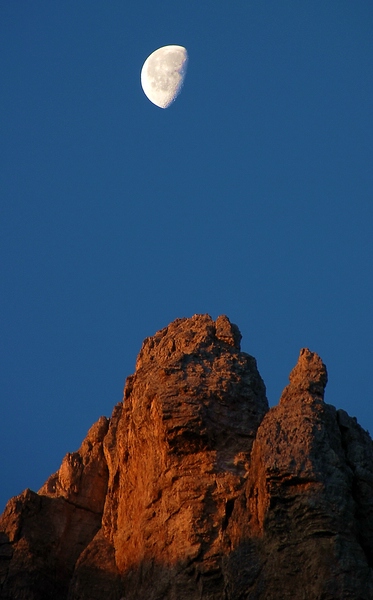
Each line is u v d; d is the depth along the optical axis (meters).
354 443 199.88
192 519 199.00
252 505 193.38
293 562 183.00
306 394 199.75
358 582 178.38
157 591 196.75
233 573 188.38
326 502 185.00
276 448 190.25
